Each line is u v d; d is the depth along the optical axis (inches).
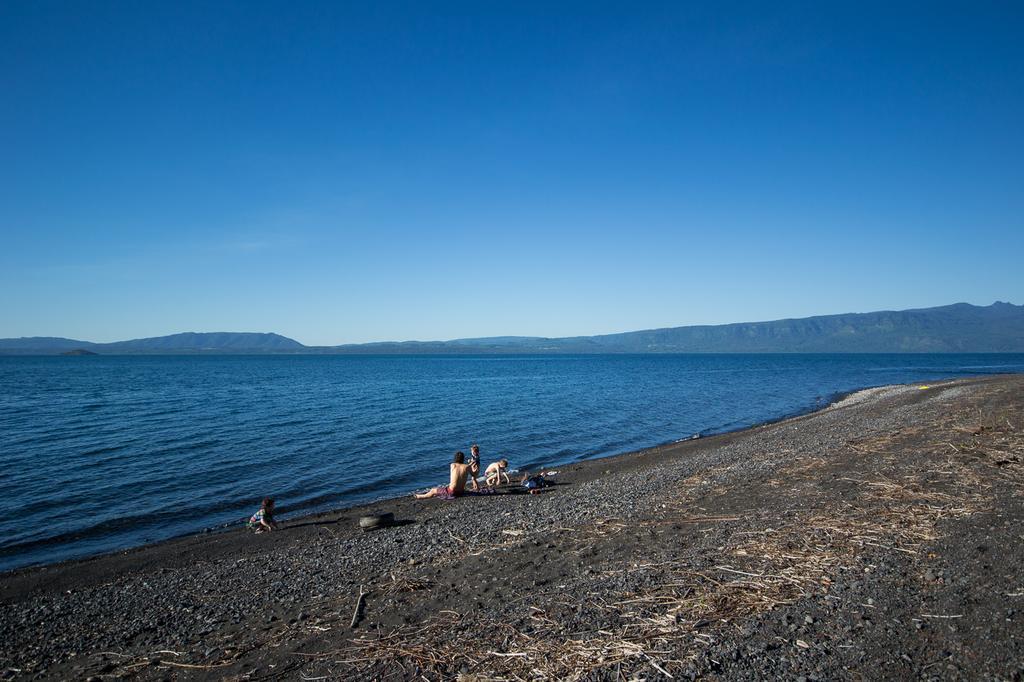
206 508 691.4
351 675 230.1
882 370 4726.9
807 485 499.5
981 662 189.3
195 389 2573.8
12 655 307.9
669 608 258.8
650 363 7706.7
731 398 2180.1
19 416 1519.4
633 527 421.4
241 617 331.6
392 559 421.4
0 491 754.8
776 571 289.9
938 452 579.5
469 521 535.8
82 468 888.3
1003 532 310.5
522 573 342.0
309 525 597.6
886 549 305.4
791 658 203.9
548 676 209.9
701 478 621.6
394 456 1013.2
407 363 7770.7
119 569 476.7
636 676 202.4
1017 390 1261.1
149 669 267.9
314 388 2694.4
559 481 788.6
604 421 1502.2
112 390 2477.9
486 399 2117.4
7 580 459.2
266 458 978.1
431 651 244.1
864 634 216.5
